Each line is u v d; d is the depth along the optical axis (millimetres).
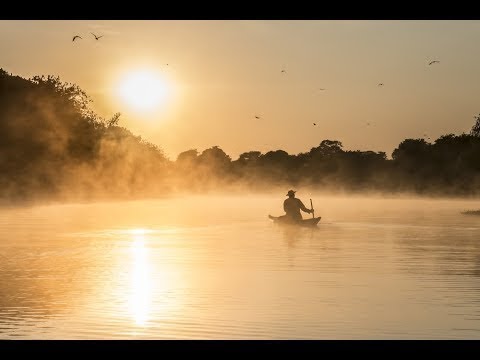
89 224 44594
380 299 18703
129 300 18484
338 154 152125
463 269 24016
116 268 24156
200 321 16344
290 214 44531
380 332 15555
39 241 33000
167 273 23078
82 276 22344
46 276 22312
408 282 21250
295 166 165125
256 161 168750
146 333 15352
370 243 33000
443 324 16188
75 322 16188
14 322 16203
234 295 19188
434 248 30656
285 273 23078
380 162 141500
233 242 33594
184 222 48469
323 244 32562
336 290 19984
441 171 116188
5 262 25531
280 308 17594
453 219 52625
